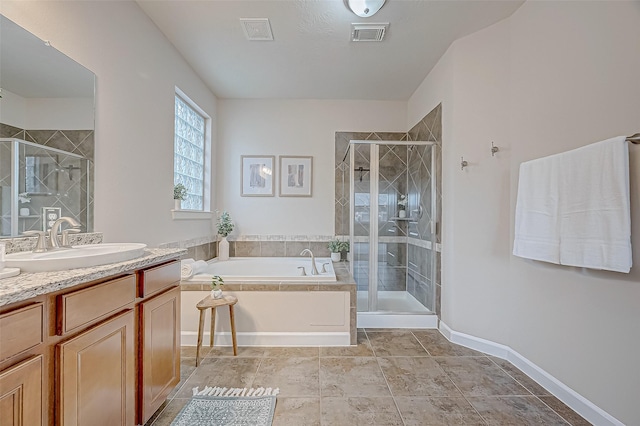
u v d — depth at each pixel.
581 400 1.62
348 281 2.57
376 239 3.14
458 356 2.29
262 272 3.39
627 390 1.39
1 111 1.20
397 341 2.57
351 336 2.48
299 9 2.12
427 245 3.02
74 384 1.00
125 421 1.26
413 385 1.90
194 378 1.96
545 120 1.91
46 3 1.38
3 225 1.20
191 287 2.46
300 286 2.47
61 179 1.47
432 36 2.45
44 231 1.37
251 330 2.46
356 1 1.99
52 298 0.95
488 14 2.19
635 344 1.37
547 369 1.87
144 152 2.16
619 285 1.43
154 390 1.46
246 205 3.79
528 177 1.91
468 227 2.46
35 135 1.33
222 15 2.19
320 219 3.80
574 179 1.58
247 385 1.88
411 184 3.18
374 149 3.15
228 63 2.89
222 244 3.51
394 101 3.78
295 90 3.52
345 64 2.90
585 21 1.63
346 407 1.68
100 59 1.72
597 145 1.46
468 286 2.47
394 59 2.81
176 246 2.67
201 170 3.48
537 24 1.97
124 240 1.93
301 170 3.79
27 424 0.86
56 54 1.44
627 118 1.40
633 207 1.37
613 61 1.47
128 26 1.97
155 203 2.31
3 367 0.80
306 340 2.46
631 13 1.39
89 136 1.63
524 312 2.08
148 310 1.41
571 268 1.70
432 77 2.99
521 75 2.12
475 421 1.57
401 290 3.16
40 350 0.91
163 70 2.42
